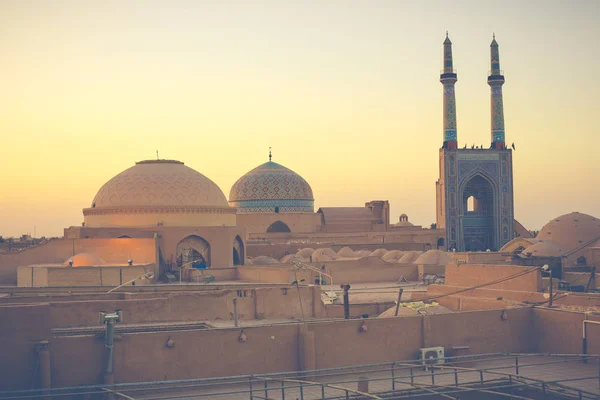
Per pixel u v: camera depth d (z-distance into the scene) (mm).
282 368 20469
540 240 47531
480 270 28969
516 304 25766
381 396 19203
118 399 18578
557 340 23281
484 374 21422
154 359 19141
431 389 18656
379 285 41438
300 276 38375
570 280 34000
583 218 49094
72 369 18453
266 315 26125
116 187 47500
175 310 24312
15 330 18172
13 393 17781
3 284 40594
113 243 42219
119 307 23297
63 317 22469
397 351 21922
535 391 20234
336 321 21312
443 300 29391
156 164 48938
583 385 20078
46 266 38188
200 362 19578
